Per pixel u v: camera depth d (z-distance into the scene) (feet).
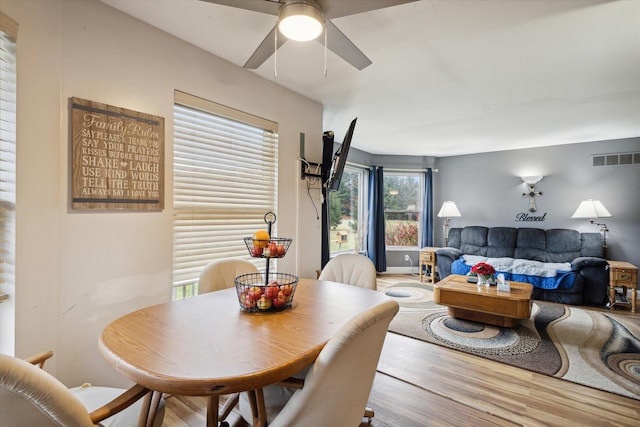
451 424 5.77
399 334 10.16
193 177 7.53
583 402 6.45
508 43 6.93
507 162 18.51
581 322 11.24
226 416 5.81
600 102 10.49
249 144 8.79
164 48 6.75
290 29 4.67
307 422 3.16
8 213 4.62
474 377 7.48
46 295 5.04
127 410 3.92
